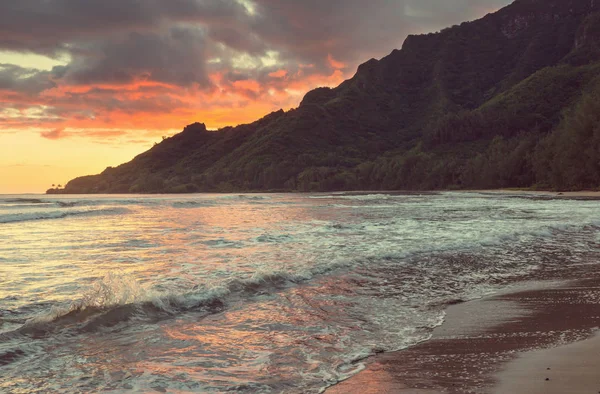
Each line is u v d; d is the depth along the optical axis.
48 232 20.61
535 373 4.62
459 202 51.59
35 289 8.88
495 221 24.06
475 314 7.38
